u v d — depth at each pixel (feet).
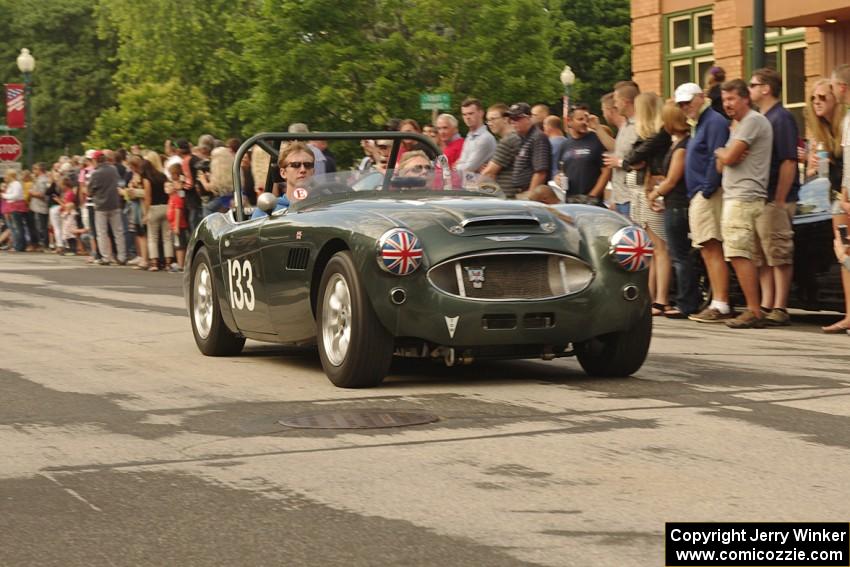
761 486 20.34
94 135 187.52
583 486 20.51
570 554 16.94
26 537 18.43
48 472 22.52
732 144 45.85
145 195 88.43
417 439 24.50
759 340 41.86
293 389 31.22
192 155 86.33
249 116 139.64
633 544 17.34
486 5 135.54
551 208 32.86
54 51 328.90
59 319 51.47
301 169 36.96
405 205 32.32
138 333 45.60
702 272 50.19
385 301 30.09
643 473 21.31
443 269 30.19
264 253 34.73
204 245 38.93
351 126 136.05
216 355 38.78
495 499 19.84
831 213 46.32
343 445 24.11
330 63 133.90
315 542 17.83
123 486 21.34
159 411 28.45
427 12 135.13
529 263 30.73
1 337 44.88
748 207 46.11
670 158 49.37
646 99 50.24
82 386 32.55
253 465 22.61
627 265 31.17
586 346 32.81
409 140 38.55
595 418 26.35
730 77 101.19
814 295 46.75
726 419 26.00
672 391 29.86
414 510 19.33
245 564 16.94
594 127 54.65
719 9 101.96
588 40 263.49
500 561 16.71
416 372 33.88
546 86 140.56
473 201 32.96
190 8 308.60
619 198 53.93
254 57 136.36
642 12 112.37
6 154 152.15
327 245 31.99
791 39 94.53
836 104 45.42
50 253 122.62
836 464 21.79
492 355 30.86
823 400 28.25
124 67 321.32
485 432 25.04
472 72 136.05
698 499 19.58
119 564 17.10
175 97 194.39
